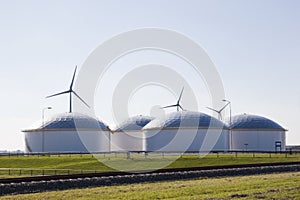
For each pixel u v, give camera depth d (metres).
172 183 49.59
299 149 160.50
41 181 44.94
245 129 152.12
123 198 37.28
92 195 39.47
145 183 50.44
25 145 144.38
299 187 43.09
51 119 142.50
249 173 62.12
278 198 36.22
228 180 52.22
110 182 49.25
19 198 38.12
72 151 137.25
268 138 152.88
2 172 73.81
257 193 39.06
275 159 87.25
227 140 138.75
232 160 86.31
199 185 46.50
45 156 101.44
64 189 45.00
